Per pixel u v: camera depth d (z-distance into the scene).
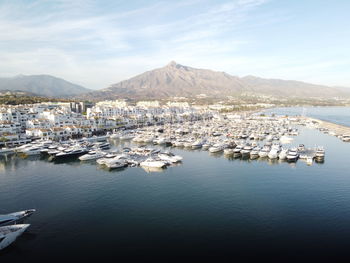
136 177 97.31
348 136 187.62
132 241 53.91
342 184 87.56
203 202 73.19
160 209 68.94
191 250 50.75
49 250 50.84
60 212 67.50
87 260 47.78
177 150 151.00
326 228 58.75
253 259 47.97
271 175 98.50
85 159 124.44
